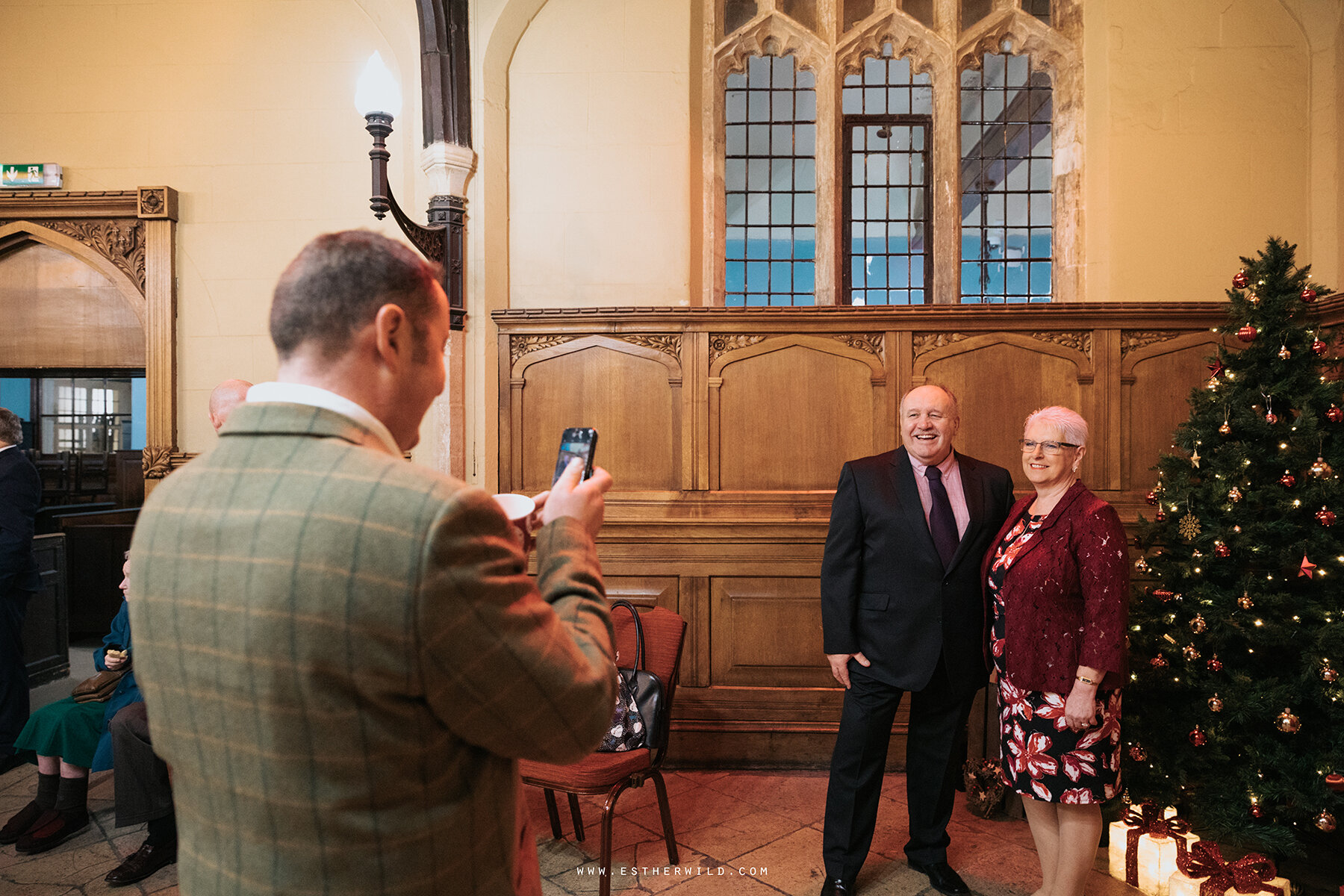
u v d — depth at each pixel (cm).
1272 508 262
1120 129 426
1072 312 345
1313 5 417
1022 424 350
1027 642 219
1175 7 426
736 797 319
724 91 464
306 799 70
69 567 573
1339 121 412
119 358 444
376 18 423
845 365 356
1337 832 258
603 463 361
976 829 292
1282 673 263
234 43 429
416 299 85
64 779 284
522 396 364
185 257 430
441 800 75
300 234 426
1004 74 485
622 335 361
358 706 69
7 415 352
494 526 76
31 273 444
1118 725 217
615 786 241
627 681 258
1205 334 346
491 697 73
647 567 354
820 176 469
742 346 358
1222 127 425
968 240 486
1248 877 228
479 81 409
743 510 352
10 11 434
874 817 246
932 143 480
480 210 408
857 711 247
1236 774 256
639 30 427
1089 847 215
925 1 470
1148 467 346
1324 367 269
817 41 464
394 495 70
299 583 68
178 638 73
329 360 80
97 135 433
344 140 425
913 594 245
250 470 74
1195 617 265
